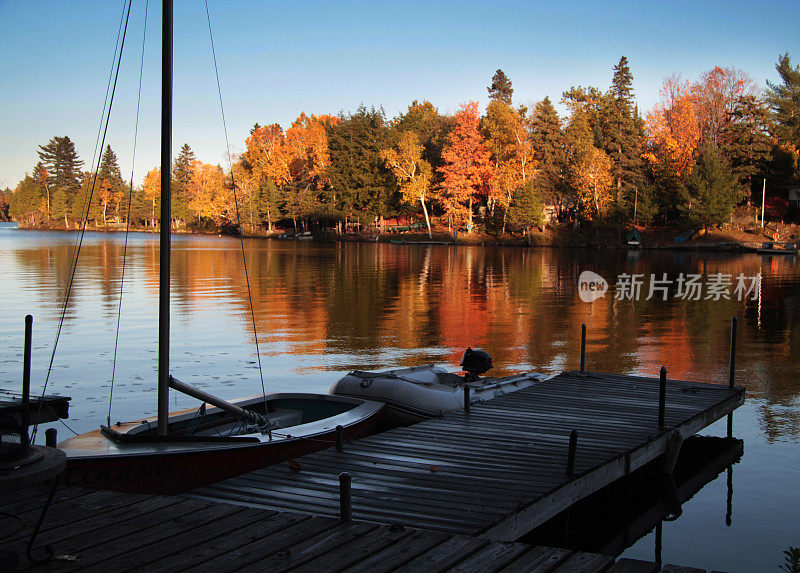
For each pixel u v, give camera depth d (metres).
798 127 74.56
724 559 6.49
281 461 7.35
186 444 6.77
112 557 4.05
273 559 4.08
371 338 18.02
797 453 9.52
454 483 6.49
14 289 28.41
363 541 4.40
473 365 11.20
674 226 77.38
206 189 121.31
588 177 74.94
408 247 76.06
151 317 21.19
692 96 81.12
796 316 23.09
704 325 20.92
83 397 11.71
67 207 145.25
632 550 6.71
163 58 6.89
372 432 9.09
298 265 45.66
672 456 8.63
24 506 4.93
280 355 15.69
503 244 79.69
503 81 101.44
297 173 107.94
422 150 86.62
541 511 6.15
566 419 9.16
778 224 71.00
